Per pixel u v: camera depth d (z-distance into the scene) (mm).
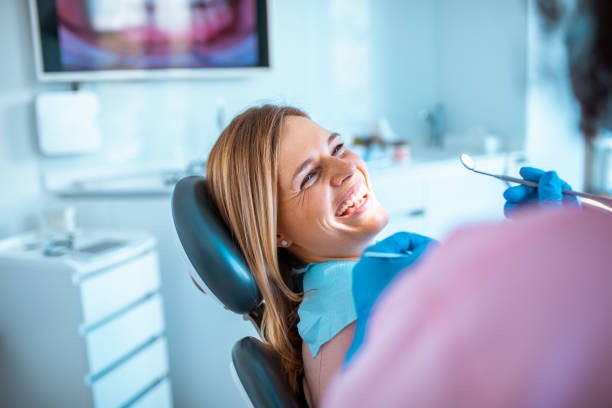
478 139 2727
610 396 342
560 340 339
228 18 2301
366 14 2744
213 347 1944
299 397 871
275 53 2500
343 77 2727
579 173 2307
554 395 339
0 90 1959
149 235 1847
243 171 866
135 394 1735
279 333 875
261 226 860
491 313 348
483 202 2562
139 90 2242
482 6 2676
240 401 1950
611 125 361
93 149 2127
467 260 372
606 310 341
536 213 393
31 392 1675
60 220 1762
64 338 1591
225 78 2400
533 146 2533
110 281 1634
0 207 1982
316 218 862
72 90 2109
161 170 2309
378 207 899
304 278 890
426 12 2920
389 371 376
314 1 2586
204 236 837
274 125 882
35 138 2047
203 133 2393
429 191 2344
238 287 845
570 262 353
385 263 711
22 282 1617
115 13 2121
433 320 365
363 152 2385
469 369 344
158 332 1838
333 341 758
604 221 367
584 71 350
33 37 1988
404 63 2910
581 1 348
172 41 2230
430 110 2949
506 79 2604
